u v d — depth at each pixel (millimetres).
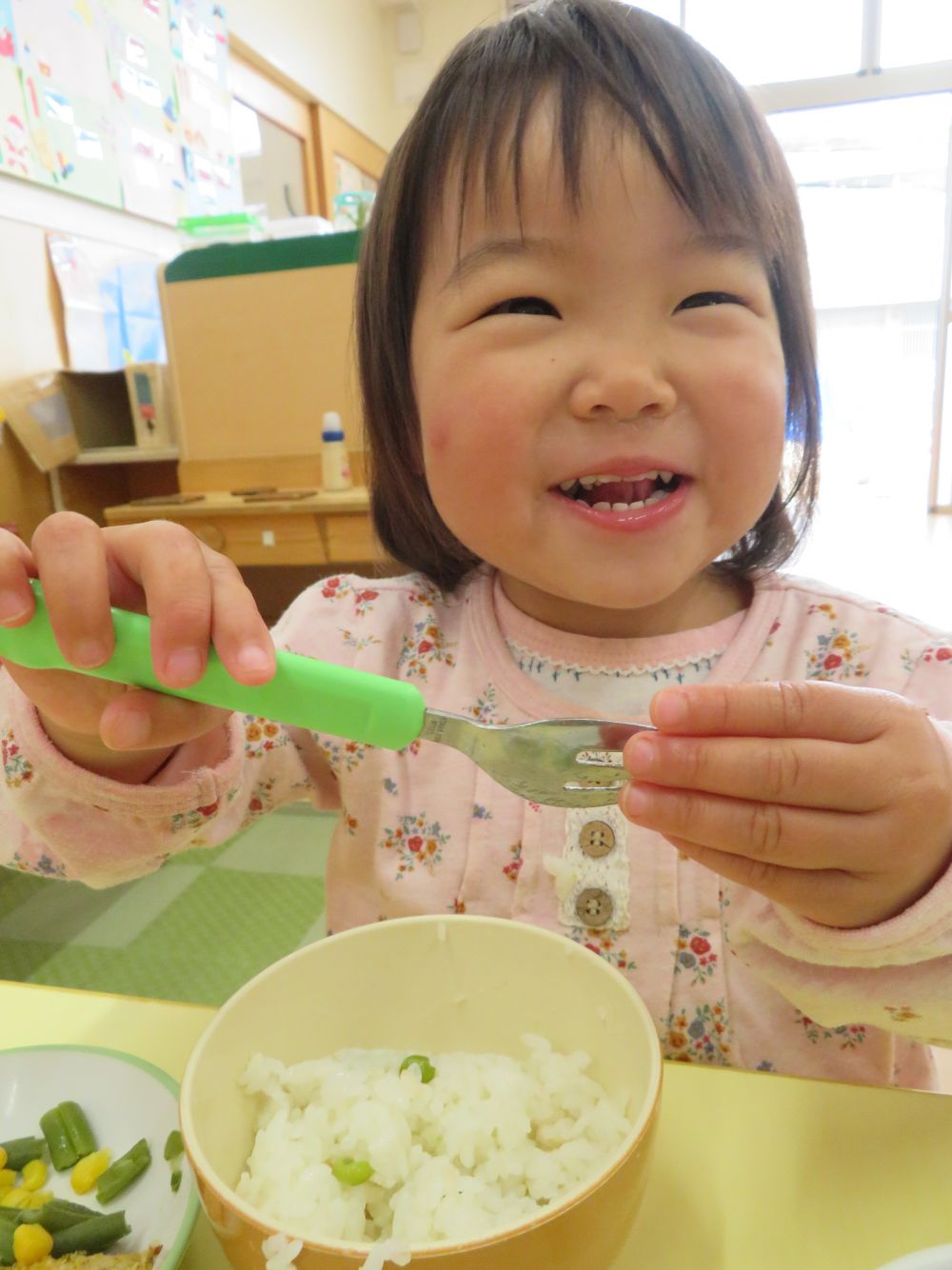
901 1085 641
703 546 543
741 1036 586
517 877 624
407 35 4590
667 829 357
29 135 2045
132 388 2227
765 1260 365
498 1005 458
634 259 484
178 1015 534
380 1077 422
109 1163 434
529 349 502
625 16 543
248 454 2117
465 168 514
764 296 539
